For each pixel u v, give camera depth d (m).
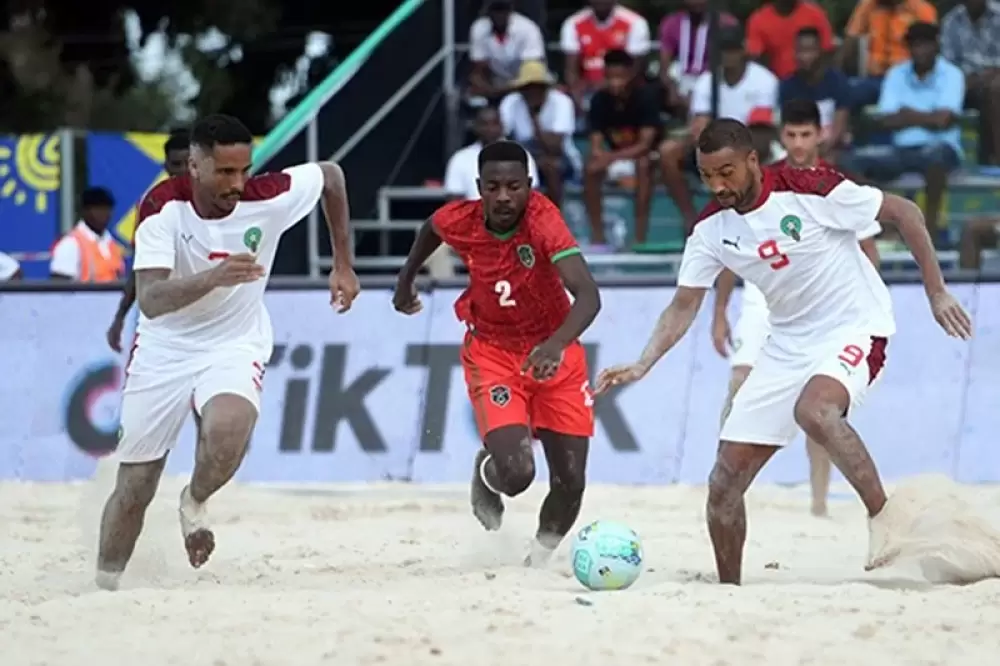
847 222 17.80
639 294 32.00
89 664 13.69
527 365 18.33
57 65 64.00
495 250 19.28
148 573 19.89
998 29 38.28
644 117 39.78
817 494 26.61
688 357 31.75
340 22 70.12
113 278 36.81
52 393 33.25
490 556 21.66
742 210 17.91
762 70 38.12
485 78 43.16
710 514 17.97
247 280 17.05
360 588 18.14
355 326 32.78
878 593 16.42
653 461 31.31
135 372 18.55
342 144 42.59
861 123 38.12
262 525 25.75
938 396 31.12
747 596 16.11
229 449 17.72
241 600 16.25
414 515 26.95
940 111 37.53
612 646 13.87
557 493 20.05
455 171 39.84
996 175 37.91
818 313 18.03
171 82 67.56
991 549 17.38
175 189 18.22
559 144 40.44
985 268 37.44
